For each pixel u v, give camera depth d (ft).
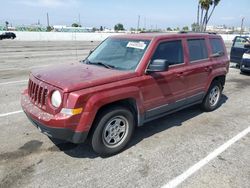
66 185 10.74
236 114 20.07
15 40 143.95
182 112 20.21
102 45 17.33
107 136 12.84
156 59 14.40
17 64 45.96
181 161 12.77
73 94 11.14
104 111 12.35
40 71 13.89
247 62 37.22
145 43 14.65
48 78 12.40
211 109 20.54
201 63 17.98
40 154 13.16
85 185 10.77
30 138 14.92
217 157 13.24
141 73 13.61
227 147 14.35
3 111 19.42
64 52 72.08
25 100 13.75
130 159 12.89
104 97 11.80
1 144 14.11
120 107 12.87
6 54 64.64
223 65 20.54
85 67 14.43
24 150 13.52
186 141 15.01
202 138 15.47
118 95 12.31
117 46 15.85
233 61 43.27
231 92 27.40
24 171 11.65
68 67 14.60
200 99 18.93
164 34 15.83
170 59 15.49
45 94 11.96
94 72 13.23
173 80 15.51
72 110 11.12
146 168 12.10
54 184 10.78
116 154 13.35
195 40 17.84
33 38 168.66
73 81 11.73
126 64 14.20
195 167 12.25
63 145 14.12
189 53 17.01
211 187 10.78
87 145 14.16
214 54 19.58
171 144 14.60
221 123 18.03
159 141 14.93
